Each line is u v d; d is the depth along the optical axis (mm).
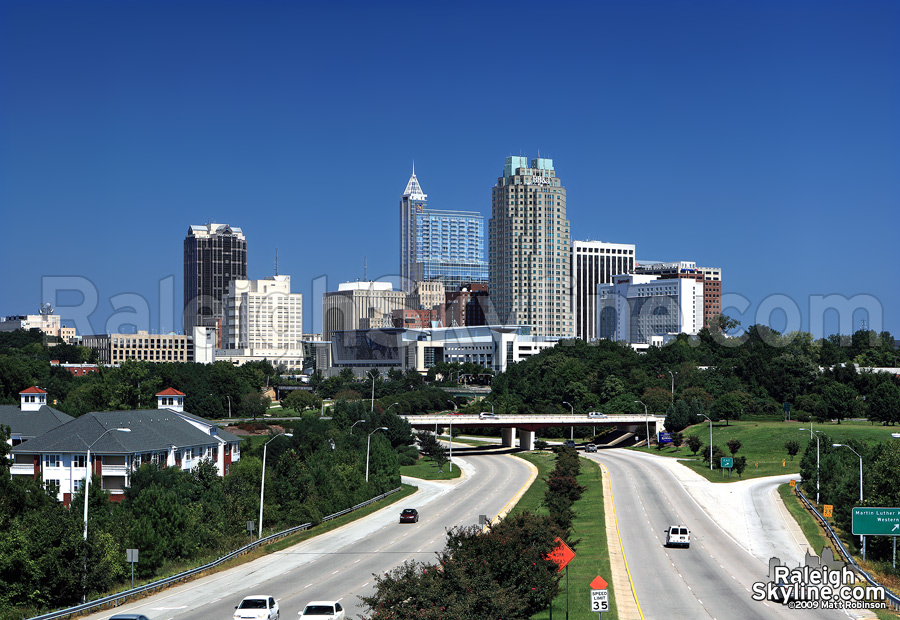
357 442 170250
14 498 101125
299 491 130500
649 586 81125
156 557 92938
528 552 68000
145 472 117125
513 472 188875
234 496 116938
